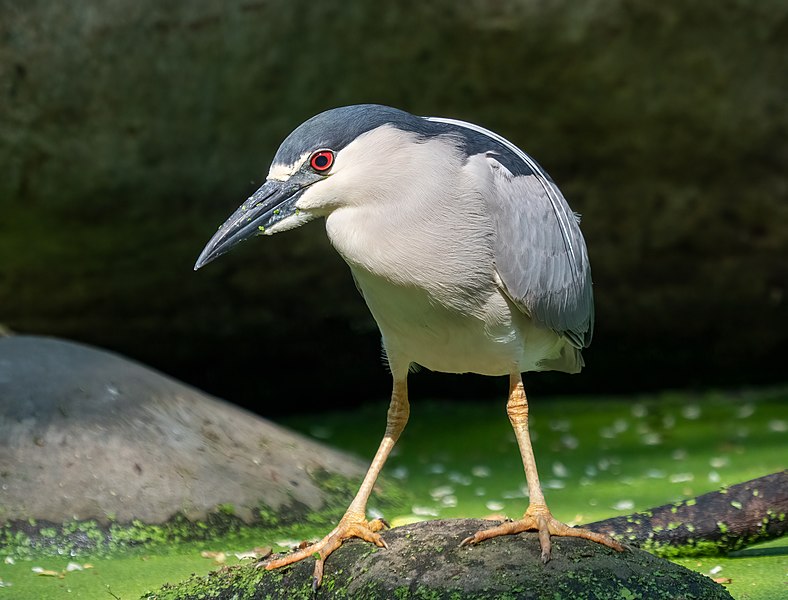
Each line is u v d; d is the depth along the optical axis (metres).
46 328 11.95
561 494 9.16
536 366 7.28
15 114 10.71
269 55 10.82
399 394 6.68
